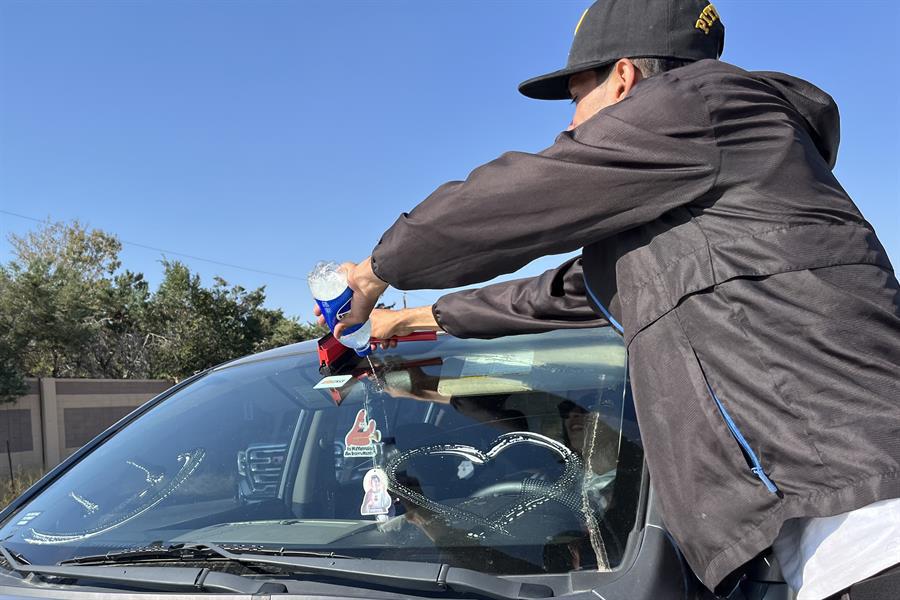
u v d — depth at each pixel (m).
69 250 42.47
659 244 1.45
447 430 1.85
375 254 1.63
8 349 24.61
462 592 1.31
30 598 1.49
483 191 1.48
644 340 1.45
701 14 1.63
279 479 1.90
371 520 1.64
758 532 1.29
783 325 1.32
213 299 34.62
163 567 1.48
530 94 1.80
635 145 1.40
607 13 1.63
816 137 1.59
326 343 2.21
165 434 2.15
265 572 1.43
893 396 1.28
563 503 1.55
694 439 1.36
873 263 1.41
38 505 1.95
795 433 1.29
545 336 2.20
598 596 1.29
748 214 1.38
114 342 33.44
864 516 1.25
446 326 2.24
